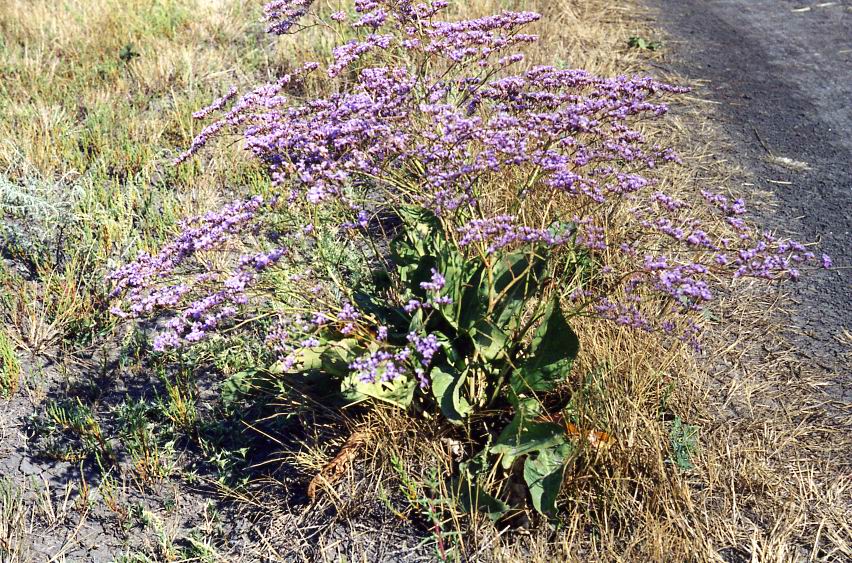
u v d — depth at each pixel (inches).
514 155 118.4
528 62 257.6
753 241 180.7
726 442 128.5
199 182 204.4
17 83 244.5
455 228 135.3
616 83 132.3
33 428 135.3
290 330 131.7
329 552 114.8
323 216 162.9
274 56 272.8
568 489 116.5
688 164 218.2
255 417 137.0
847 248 181.9
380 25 159.5
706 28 329.7
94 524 119.6
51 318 158.2
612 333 139.7
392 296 148.8
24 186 193.0
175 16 295.4
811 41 313.1
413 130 127.7
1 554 113.3
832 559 111.2
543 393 131.7
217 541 117.8
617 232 161.8
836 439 130.8
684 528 110.0
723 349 151.3
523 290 127.1
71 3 300.4
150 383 146.1
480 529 113.6
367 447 125.9
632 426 118.4
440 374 124.3
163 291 131.2
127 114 234.4
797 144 231.5
